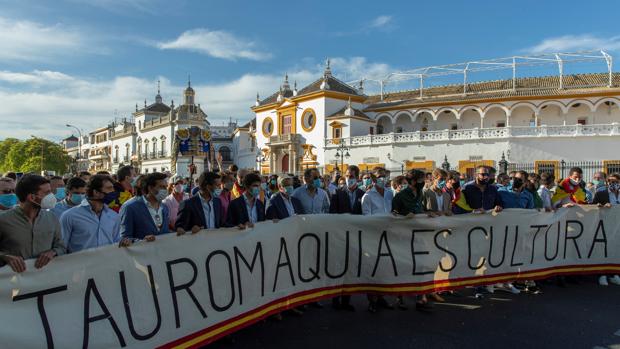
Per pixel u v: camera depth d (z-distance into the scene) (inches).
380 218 258.1
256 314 217.0
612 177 348.5
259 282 219.5
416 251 261.7
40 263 150.5
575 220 306.2
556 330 224.4
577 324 232.7
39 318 149.4
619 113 1448.1
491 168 291.9
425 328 230.2
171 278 185.8
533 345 206.1
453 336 218.2
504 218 283.3
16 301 145.1
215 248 202.4
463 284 272.2
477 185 296.4
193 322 191.3
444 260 267.3
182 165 1658.5
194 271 193.5
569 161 1309.1
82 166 3737.7
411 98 1850.4
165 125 2439.7
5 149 3014.3
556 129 1326.3
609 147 1269.7
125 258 172.7
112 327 166.1
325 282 249.9
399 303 267.0
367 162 1595.7
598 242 310.2
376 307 261.0
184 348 187.2
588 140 1294.3
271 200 279.9
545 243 296.5
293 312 255.0
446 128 1691.7
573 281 320.5
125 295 171.0
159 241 184.1
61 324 153.8
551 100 1485.0
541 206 333.7
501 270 283.0
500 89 1689.2
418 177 260.8
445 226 267.7
